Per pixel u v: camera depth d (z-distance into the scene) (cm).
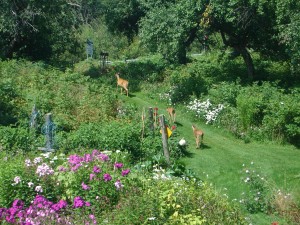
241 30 2128
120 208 786
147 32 2161
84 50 4144
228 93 1827
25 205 812
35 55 3084
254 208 1068
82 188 830
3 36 2856
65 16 2973
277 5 1739
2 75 2058
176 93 2053
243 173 1279
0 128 1289
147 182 902
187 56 3050
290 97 1683
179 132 1653
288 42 1738
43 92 1816
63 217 769
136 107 1880
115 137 1259
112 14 3791
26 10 2689
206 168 1319
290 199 1087
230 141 1597
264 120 1611
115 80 2414
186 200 839
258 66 2480
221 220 836
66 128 1510
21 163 934
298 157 1434
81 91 1925
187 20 2003
